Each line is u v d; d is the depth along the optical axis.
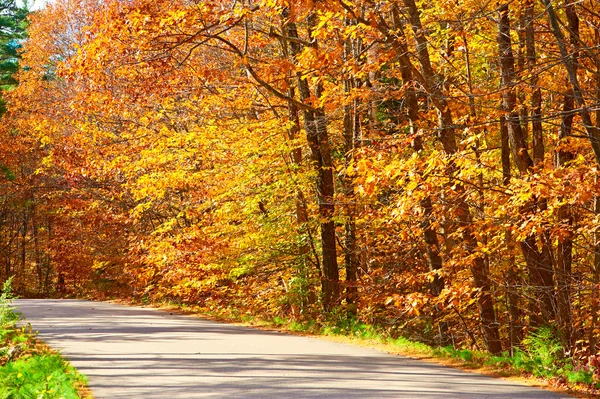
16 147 39.41
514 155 15.62
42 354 13.43
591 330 14.98
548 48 14.86
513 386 10.76
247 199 22.80
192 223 29.16
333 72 16.64
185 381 10.71
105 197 34.97
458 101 14.95
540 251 16.30
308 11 13.86
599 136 11.20
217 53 23.16
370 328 19.30
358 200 21.50
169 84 19.94
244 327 21.20
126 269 37.34
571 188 12.66
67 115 31.11
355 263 23.42
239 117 24.88
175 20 14.85
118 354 13.96
